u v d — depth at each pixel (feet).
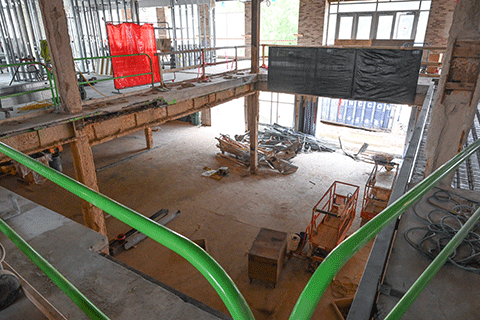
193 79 41.57
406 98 38.09
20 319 6.53
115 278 8.71
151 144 61.11
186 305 7.94
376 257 7.86
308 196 44.01
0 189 12.75
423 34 56.59
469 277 8.35
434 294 7.83
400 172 11.38
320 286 2.64
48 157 44.96
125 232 35.47
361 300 6.70
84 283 8.55
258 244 28.27
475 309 7.45
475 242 9.36
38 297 7.17
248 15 71.56
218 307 26.32
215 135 68.95
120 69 33.65
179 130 72.28
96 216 28.96
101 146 62.49
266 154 52.85
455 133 14.08
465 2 12.39
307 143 62.54
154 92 33.86
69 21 57.31
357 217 39.01
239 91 45.29
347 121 73.72
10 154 5.85
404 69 37.04
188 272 29.86
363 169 53.01
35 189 44.39
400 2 56.49
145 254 32.19
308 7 59.67
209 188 45.93
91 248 9.89
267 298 26.96
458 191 12.85
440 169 5.41
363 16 60.13
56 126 24.48
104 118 27.63
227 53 94.79
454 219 10.87
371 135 69.05
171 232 3.43
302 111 67.10
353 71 39.78
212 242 34.27
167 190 45.21
